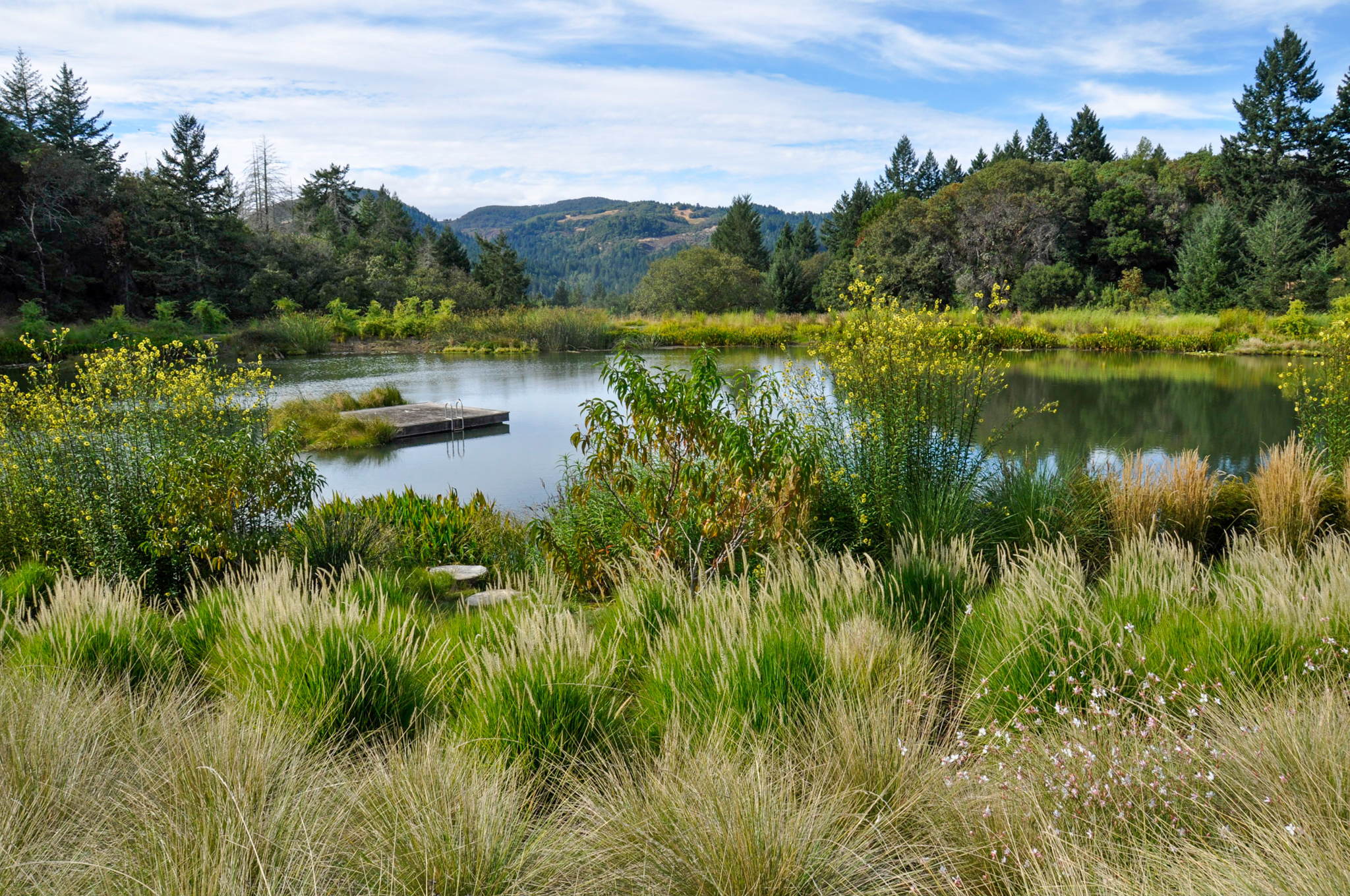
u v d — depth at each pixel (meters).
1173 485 5.92
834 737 2.41
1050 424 13.34
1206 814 1.93
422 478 10.73
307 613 3.48
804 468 4.77
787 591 3.93
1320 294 35.22
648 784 2.26
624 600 4.02
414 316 39.31
